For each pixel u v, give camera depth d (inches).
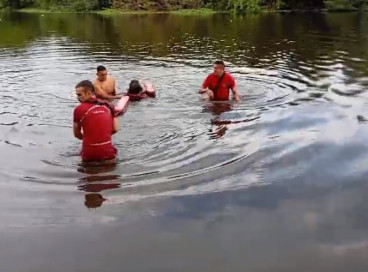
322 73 511.2
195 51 714.8
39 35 973.2
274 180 232.1
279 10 1632.6
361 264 160.6
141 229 187.5
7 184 235.0
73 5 1830.7
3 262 167.0
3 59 650.8
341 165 247.4
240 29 1045.2
